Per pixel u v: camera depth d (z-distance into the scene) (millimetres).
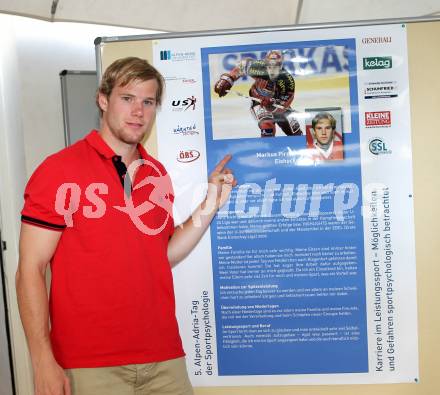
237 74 2051
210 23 3076
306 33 2031
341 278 2082
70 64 3285
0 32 3256
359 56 2027
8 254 3172
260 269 2096
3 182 3189
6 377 3182
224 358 2127
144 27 3002
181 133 2076
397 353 2088
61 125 3260
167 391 1853
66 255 1744
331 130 2047
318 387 2111
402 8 2982
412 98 2031
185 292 2115
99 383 1746
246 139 2064
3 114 3254
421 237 2061
